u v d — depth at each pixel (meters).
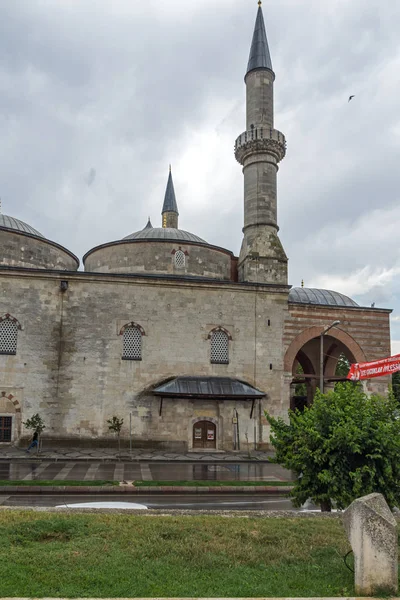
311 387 44.94
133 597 7.06
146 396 31.94
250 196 37.78
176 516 12.12
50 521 10.90
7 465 25.05
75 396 31.23
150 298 33.19
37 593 7.12
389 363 30.50
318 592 7.54
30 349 31.22
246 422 32.69
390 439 12.50
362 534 7.68
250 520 11.84
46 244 38.50
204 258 38.03
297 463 13.47
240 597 7.17
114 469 24.62
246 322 34.22
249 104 39.34
